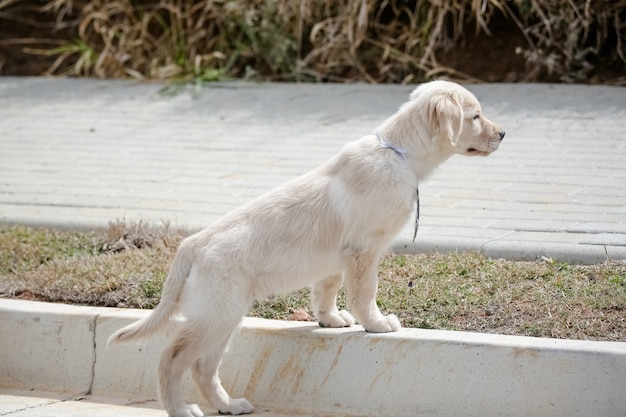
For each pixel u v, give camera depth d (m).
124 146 12.42
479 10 14.24
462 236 8.43
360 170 6.67
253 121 13.08
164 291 6.45
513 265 7.73
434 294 7.37
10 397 7.15
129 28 16.81
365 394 6.55
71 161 11.89
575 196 9.41
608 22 14.05
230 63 15.83
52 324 7.39
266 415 6.57
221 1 16.38
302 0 15.25
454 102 6.82
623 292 7.01
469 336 6.46
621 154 10.57
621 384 5.98
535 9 14.20
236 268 6.36
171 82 15.30
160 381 6.32
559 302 7.00
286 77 15.55
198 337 6.27
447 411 6.35
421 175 6.94
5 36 17.88
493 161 10.77
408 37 15.20
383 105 13.22
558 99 12.72
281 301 7.61
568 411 6.09
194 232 8.98
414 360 6.45
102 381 7.25
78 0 17.88
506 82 14.24
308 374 6.71
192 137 12.60
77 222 9.50
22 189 10.80
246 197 10.09
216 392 6.54
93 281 8.03
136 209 9.89
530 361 6.18
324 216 6.61
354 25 15.27
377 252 6.69
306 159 11.26
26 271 8.47
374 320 6.67
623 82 13.57
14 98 15.02
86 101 14.66
